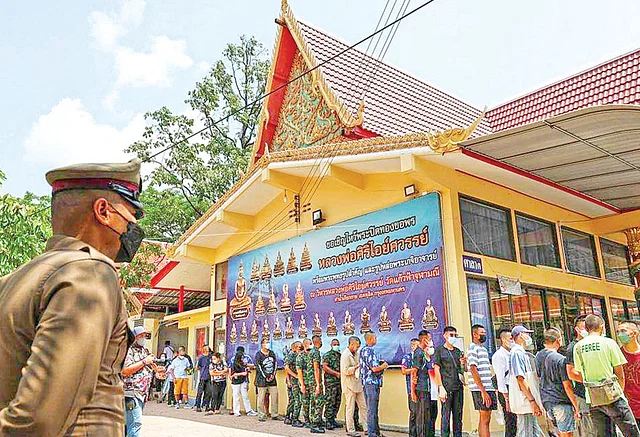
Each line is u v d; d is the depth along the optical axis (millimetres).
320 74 13180
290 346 13312
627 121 7953
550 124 8125
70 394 1300
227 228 15961
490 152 9547
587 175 10805
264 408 12750
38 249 8250
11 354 1401
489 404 8148
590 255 13867
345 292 12023
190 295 21141
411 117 13953
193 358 18391
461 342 9484
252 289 15102
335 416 11109
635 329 7020
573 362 7055
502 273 10812
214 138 28609
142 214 1928
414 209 10859
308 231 13414
